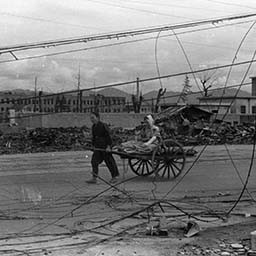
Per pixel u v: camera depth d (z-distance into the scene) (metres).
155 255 6.90
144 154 14.66
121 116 46.88
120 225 8.85
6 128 41.78
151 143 14.89
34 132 36.75
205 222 9.08
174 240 7.70
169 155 14.89
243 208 10.65
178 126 33.50
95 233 8.25
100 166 17.95
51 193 12.28
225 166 18.86
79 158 22.91
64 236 8.04
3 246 7.36
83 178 15.12
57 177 15.27
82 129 41.19
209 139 29.78
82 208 10.44
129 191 12.60
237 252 7.09
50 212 10.02
